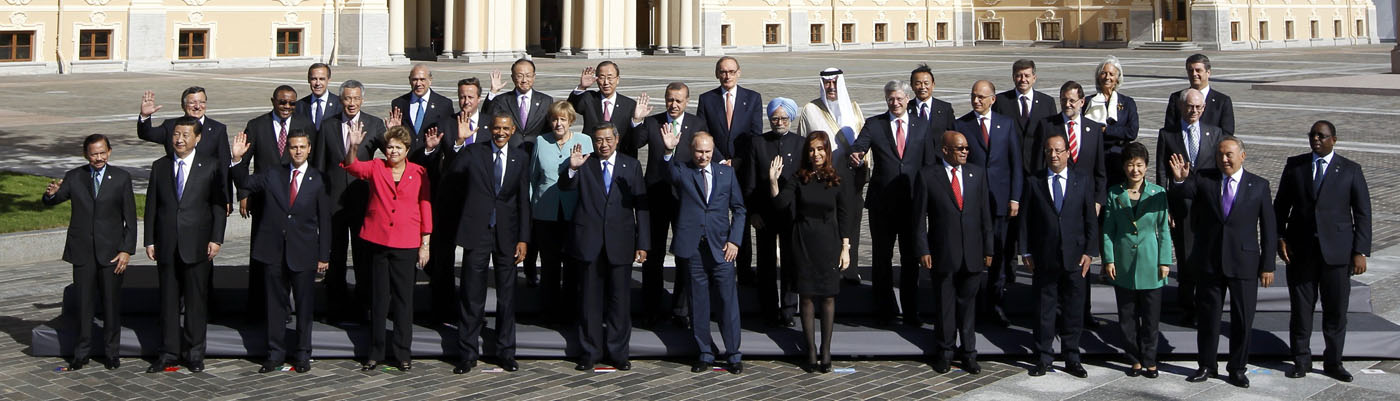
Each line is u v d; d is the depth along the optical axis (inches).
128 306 404.5
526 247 368.2
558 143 387.9
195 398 337.1
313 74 432.5
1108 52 2380.7
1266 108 1184.2
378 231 361.7
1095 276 434.0
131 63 1659.7
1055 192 362.3
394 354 368.8
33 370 364.8
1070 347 365.4
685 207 364.5
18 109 1105.4
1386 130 992.9
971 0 2787.9
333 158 401.7
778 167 365.7
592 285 367.2
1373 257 525.3
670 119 400.8
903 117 398.6
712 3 2287.2
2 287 475.8
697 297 366.3
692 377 361.7
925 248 364.2
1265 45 2588.6
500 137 367.2
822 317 366.6
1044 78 1626.5
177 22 1697.8
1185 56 2183.8
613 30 2154.3
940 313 366.0
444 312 393.4
